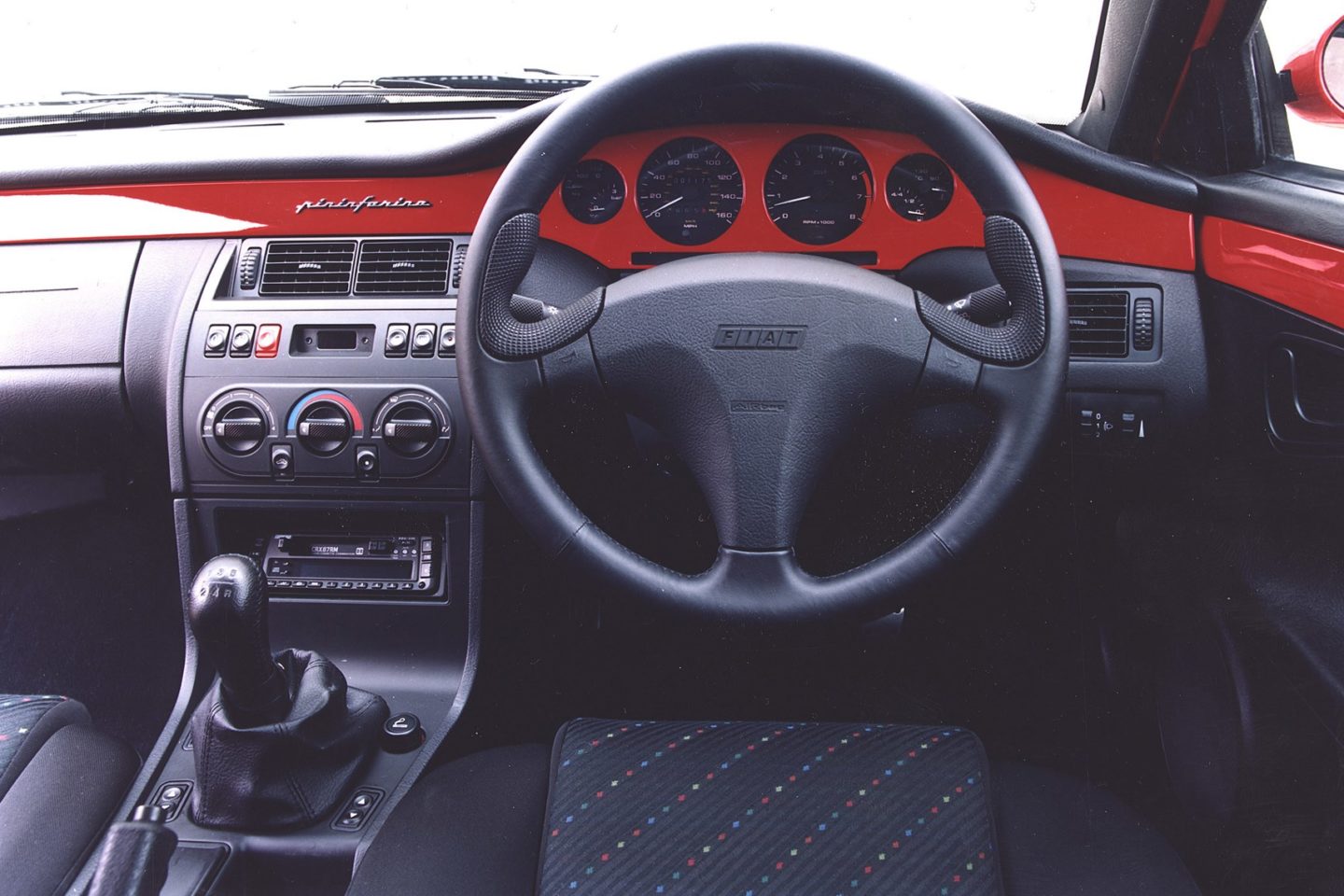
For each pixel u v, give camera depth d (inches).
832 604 39.9
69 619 72.7
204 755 46.7
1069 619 64.4
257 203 58.1
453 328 54.7
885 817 39.4
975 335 40.5
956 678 65.9
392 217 57.2
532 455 41.4
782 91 51.5
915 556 40.1
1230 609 51.5
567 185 55.7
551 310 44.6
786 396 40.4
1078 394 55.1
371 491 55.3
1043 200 55.1
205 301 56.9
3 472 66.8
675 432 41.9
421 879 37.1
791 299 40.6
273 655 50.1
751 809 39.9
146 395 59.7
